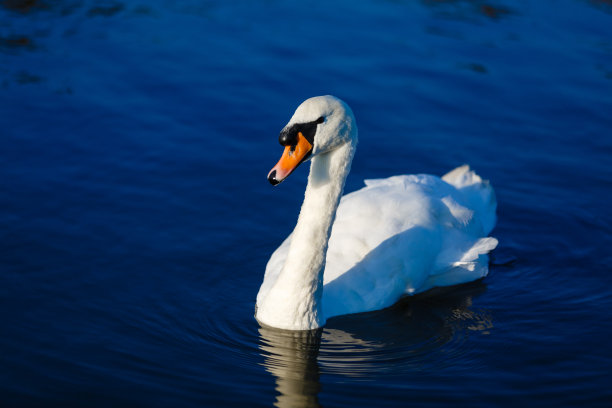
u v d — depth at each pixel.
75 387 10.05
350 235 12.34
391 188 13.04
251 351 11.00
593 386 10.40
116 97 17.14
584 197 15.12
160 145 15.83
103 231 13.47
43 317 11.43
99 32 19.47
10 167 14.86
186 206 14.33
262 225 14.08
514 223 14.56
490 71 18.58
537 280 13.11
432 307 12.38
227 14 20.56
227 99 17.27
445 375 10.62
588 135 16.72
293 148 10.13
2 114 16.31
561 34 20.03
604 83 18.23
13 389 9.94
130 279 12.46
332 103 10.24
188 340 11.19
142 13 20.52
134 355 10.77
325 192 10.75
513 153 16.23
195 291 12.34
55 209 13.88
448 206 13.34
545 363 10.90
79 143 15.70
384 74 18.33
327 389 10.27
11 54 18.34
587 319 11.99
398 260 12.23
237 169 15.37
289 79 17.97
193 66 18.33
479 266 13.03
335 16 20.64
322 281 11.27
